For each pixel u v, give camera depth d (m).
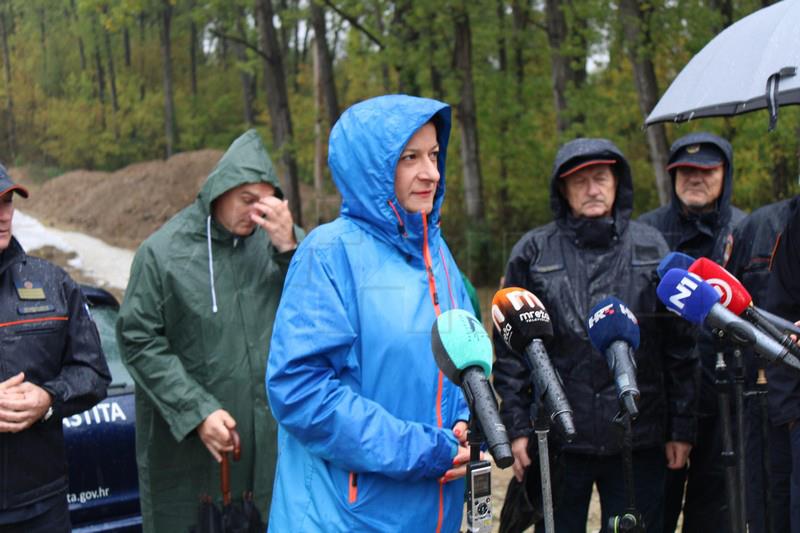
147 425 3.33
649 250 3.33
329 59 21.95
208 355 3.28
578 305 3.25
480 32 20.88
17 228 18.70
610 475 3.29
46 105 21.72
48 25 18.94
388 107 2.22
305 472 2.23
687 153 4.07
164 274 3.28
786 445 3.42
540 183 21.64
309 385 2.11
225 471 3.12
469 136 19.20
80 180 25.50
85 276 17.06
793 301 3.26
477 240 15.88
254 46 21.09
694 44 12.70
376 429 2.09
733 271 3.83
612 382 3.19
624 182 3.37
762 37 2.72
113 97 24.41
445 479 2.19
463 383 1.97
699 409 3.73
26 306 2.82
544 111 22.98
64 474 2.90
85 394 2.87
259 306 3.36
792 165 12.69
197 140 30.02
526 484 3.35
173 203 25.12
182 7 21.06
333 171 2.31
